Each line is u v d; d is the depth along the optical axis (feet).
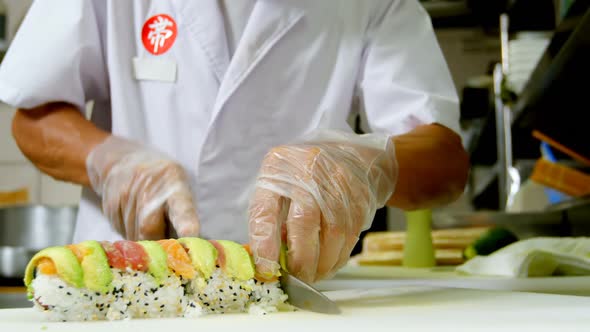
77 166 4.47
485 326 2.67
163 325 2.84
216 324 2.85
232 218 4.91
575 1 5.22
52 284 2.99
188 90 5.00
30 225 6.46
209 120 5.00
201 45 4.94
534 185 9.96
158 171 4.01
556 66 6.33
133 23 5.11
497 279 5.23
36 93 4.66
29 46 4.74
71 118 4.76
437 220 9.37
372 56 5.20
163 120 5.01
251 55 4.84
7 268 5.60
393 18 5.32
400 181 4.30
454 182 4.58
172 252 3.22
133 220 4.13
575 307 3.29
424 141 4.48
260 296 3.34
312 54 5.05
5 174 11.92
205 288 3.26
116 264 3.10
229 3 5.09
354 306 3.45
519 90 8.52
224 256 3.32
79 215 5.14
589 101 7.52
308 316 3.08
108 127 5.52
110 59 4.99
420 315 3.05
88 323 2.93
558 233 8.68
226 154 4.91
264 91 4.97
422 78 5.10
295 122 5.09
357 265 8.02
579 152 8.93
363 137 4.05
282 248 3.46
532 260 5.45
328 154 3.61
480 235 7.64
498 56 12.81
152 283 3.15
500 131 12.00
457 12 11.24
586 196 7.68
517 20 10.03
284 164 3.55
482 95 13.14
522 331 2.55
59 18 4.81
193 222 3.75
